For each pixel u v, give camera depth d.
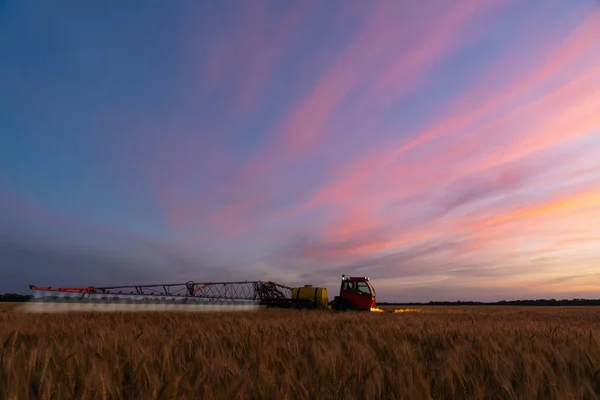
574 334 8.30
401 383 3.88
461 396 3.87
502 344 6.58
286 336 7.75
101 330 7.34
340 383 3.85
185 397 3.46
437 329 9.34
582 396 3.73
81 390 3.71
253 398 3.64
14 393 3.39
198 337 6.95
